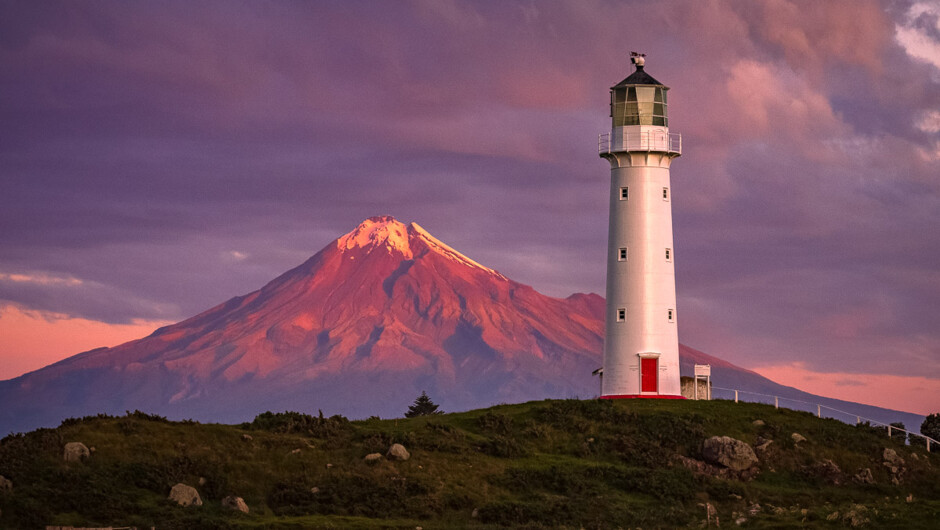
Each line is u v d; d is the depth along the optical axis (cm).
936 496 11256
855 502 10681
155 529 8375
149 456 9544
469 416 12200
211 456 9744
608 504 9962
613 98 14488
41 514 8388
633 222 14162
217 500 9269
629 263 14100
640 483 10512
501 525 9269
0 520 8262
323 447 10369
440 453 10638
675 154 14325
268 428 10769
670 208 14350
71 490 8806
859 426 12712
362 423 11856
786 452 11600
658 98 14362
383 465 10088
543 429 11756
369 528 8788
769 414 12619
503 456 10900
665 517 9800
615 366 13988
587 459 11231
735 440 11362
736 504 10469
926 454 12175
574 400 12725
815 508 10262
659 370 13850
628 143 14225
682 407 12800
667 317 14012
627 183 14262
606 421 12125
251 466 9744
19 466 8988
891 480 11412
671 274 14175
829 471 11331
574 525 9400
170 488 9181
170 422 10356
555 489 10288
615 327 14062
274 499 9375
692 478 10869
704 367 14200
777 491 10912
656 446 11475
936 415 13400
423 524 9156
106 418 10169
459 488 9938
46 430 9706
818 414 12988
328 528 8650
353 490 9581
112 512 8606
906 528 9244
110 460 9388
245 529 8506
